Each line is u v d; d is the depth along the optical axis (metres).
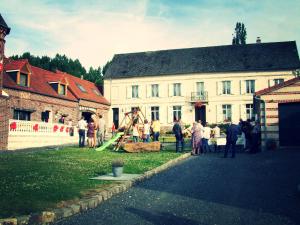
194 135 20.00
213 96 46.12
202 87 46.81
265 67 44.25
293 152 18.77
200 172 12.71
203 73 46.72
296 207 7.51
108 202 8.16
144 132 23.17
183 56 49.69
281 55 45.12
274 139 21.23
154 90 48.69
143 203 8.02
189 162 15.98
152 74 48.44
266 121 21.39
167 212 7.22
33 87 32.69
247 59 46.16
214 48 49.28
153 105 48.38
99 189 8.88
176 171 13.07
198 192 9.13
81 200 7.73
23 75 31.30
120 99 49.69
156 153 19.61
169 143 29.78
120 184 9.58
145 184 10.45
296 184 10.00
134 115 24.27
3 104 21.44
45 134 26.00
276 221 6.50
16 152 19.39
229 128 17.88
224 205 7.73
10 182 9.55
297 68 43.19
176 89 47.84
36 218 6.50
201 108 47.16
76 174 11.25
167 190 9.48
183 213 7.12
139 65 50.59
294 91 21.05
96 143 26.36
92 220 6.71
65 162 14.48
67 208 7.07
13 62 31.34
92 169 12.52
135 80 49.41
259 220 6.57
